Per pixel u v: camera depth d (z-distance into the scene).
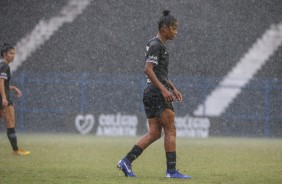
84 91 96.88
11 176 28.11
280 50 107.69
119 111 96.69
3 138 68.69
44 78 97.19
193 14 111.38
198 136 87.38
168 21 28.06
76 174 29.61
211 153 49.25
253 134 93.62
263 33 109.62
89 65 107.31
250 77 104.31
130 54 108.12
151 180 26.89
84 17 110.94
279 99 96.19
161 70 28.19
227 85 98.31
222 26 110.00
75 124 92.00
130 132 90.44
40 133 83.75
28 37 108.94
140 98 96.75
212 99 97.38
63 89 97.12
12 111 43.44
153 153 48.38
